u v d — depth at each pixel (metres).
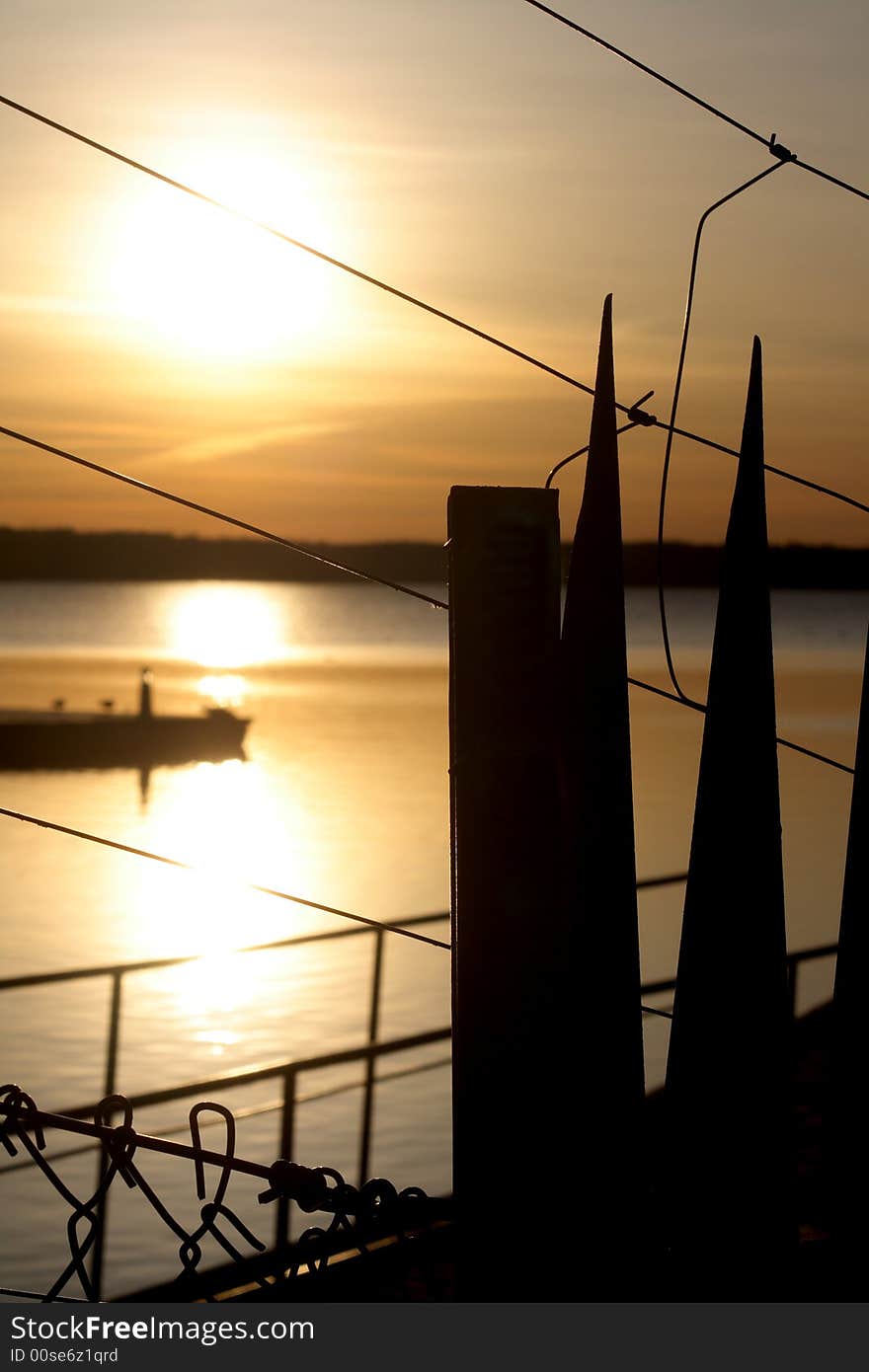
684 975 3.85
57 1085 17.70
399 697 101.06
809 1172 5.41
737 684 3.86
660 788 46.03
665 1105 3.88
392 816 45.66
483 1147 3.74
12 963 26.09
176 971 24.86
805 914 23.42
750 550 3.89
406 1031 19.97
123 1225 12.88
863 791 4.11
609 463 3.83
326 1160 14.01
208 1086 4.93
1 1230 12.82
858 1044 4.05
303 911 31.05
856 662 133.00
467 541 3.85
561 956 3.75
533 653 3.84
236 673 127.25
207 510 4.03
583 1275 3.70
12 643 189.88
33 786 56.97
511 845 3.78
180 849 40.31
